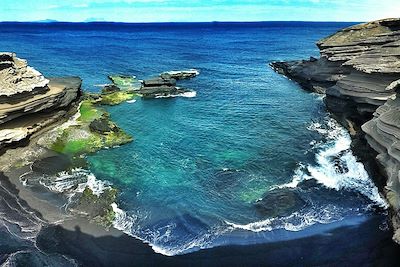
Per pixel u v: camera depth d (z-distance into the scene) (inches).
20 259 844.6
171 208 1034.7
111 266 840.3
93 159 1288.1
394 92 1235.9
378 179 1120.8
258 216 1002.1
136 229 953.5
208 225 967.6
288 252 877.8
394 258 851.4
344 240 911.0
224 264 845.8
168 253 877.8
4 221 966.4
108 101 1911.9
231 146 1409.9
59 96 1529.3
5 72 1346.0
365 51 1699.1
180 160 1296.8
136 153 1341.0
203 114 1782.7
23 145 1328.7
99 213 1005.2
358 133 1428.4
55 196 1072.8
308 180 1167.0
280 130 1573.6
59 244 896.9
